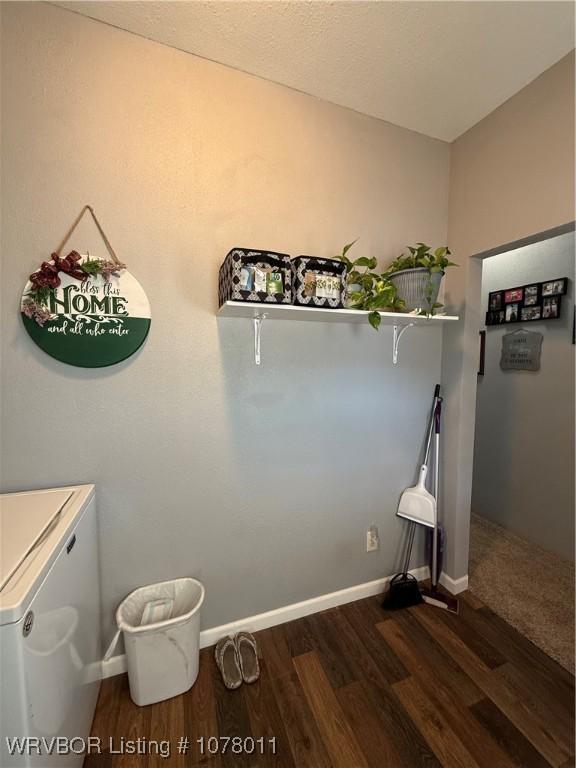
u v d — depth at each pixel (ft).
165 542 4.75
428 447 6.32
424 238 6.06
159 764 3.63
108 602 4.53
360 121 5.42
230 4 3.75
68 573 3.14
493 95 5.08
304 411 5.40
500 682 4.56
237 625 5.27
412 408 6.25
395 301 5.05
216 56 4.40
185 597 4.82
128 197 4.19
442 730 3.97
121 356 4.27
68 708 3.07
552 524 7.73
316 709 4.19
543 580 6.72
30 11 3.71
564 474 7.51
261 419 5.13
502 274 8.82
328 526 5.77
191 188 4.47
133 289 4.27
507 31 4.09
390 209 5.75
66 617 3.07
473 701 4.31
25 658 2.29
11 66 3.69
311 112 5.08
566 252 7.42
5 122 3.70
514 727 4.00
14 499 3.78
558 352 7.58
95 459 4.32
